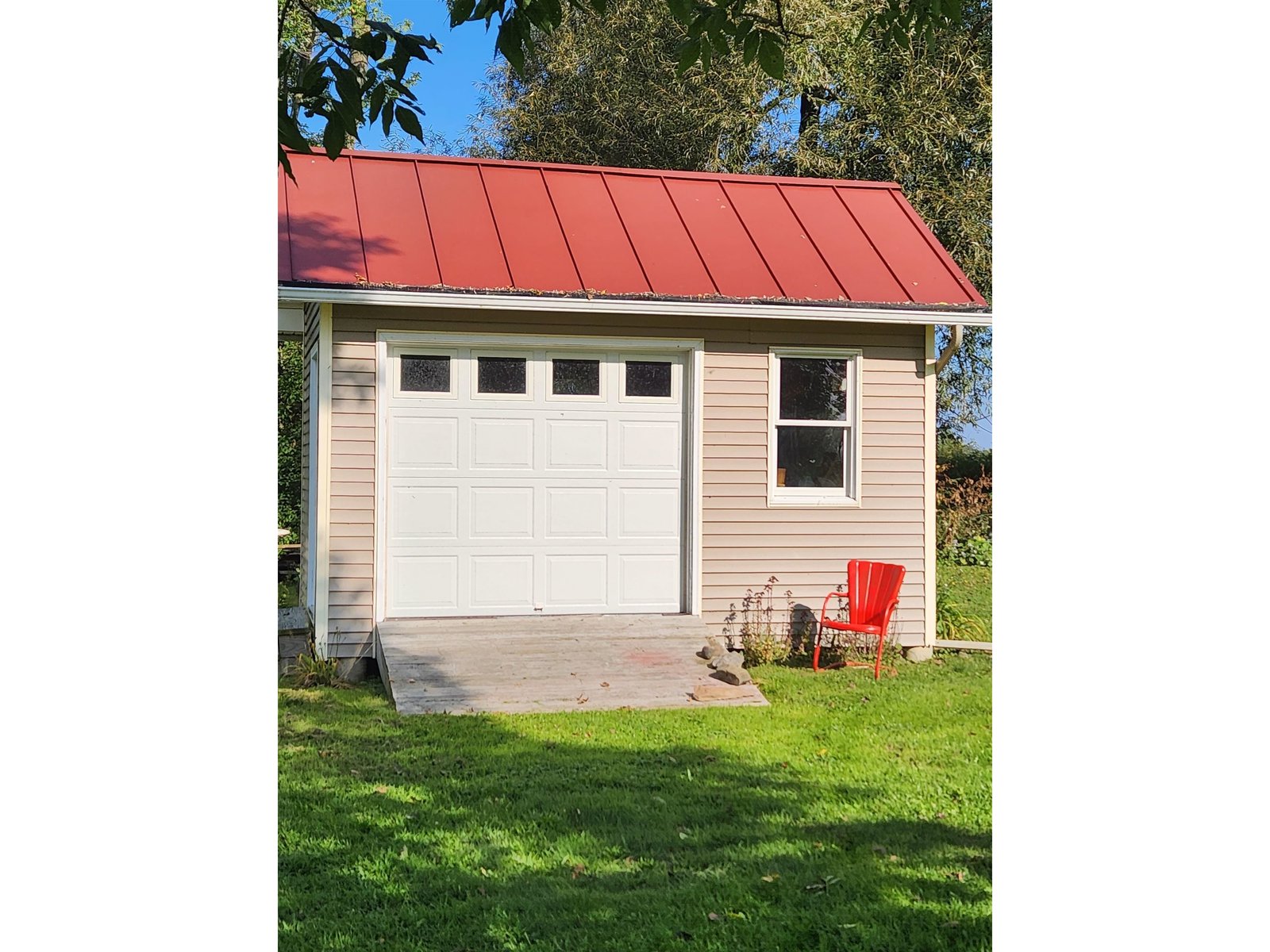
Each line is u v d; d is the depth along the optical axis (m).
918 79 19.94
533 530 10.62
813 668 10.52
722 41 6.33
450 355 10.41
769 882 5.39
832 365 11.12
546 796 6.66
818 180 12.73
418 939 4.82
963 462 20.17
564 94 22.69
